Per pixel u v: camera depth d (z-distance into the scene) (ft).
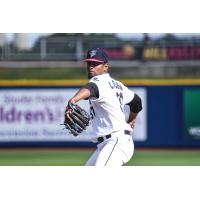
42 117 131.75
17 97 131.85
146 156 123.54
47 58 135.64
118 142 61.82
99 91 60.70
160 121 131.34
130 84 131.75
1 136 132.16
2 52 135.13
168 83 131.03
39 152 129.08
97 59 62.90
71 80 131.54
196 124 131.34
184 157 122.01
